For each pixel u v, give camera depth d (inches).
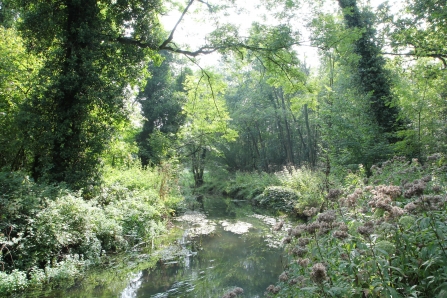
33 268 240.4
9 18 560.4
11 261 238.7
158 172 594.6
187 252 334.0
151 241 373.7
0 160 396.5
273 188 636.1
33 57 444.5
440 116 490.9
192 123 981.8
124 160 551.5
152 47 447.8
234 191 945.5
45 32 383.2
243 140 1365.7
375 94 577.0
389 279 111.9
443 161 247.0
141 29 434.9
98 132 397.4
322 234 145.3
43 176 345.4
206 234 420.2
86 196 382.6
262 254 316.8
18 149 386.3
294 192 572.1
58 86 356.8
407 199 159.8
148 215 406.0
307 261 133.2
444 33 542.6
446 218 124.6
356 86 607.2
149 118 1073.5
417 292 105.6
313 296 123.0
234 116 1165.1
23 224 252.1
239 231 433.7
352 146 508.4
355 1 595.5
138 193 444.1
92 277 259.8
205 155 1140.5
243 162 1398.9
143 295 225.1
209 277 260.4
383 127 559.2
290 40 437.4
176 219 533.3
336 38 436.1
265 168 1235.9
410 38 586.9
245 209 660.1
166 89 1121.4
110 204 376.5
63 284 243.3
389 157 487.5
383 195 147.4
